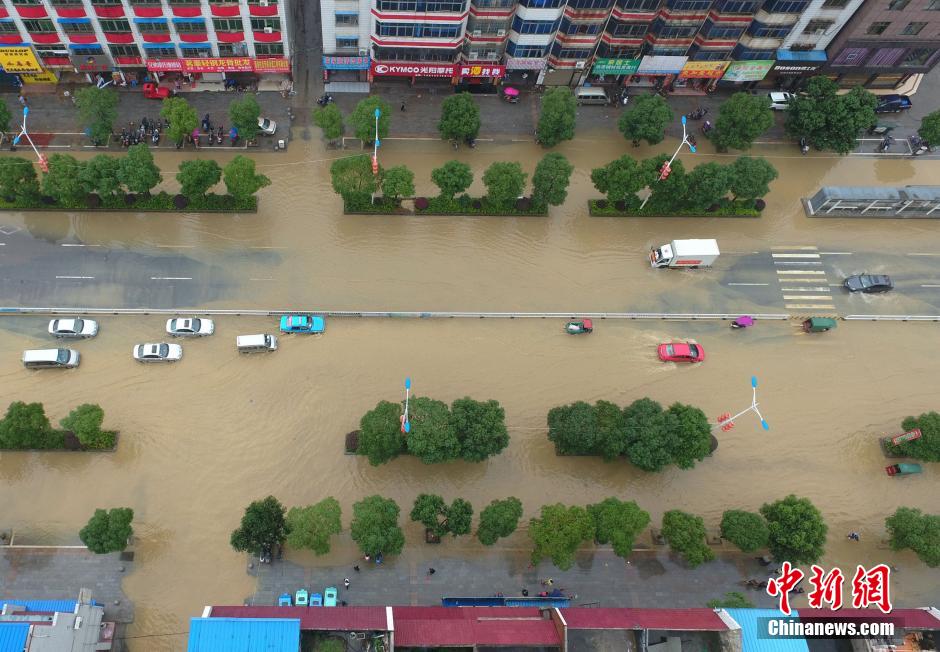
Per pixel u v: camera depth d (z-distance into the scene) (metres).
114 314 69.25
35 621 48.47
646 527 64.75
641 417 62.00
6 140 76.88
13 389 64.88
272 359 68.81
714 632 49.91
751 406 66.75
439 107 86.31
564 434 61.78
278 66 81.56
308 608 50.12
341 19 76.19
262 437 65.25
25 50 76.12
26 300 69.06
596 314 74.38
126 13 72.88
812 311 77.12
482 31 78.62
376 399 67.88
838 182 86.50
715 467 68.06
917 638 54.34
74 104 80.75
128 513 56.59
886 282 77.44
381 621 48.16
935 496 68.38
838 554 65.44
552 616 52.62
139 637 56.75
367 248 75.88
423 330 72.00
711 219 81.56
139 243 73.25
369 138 74.94
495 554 62.19
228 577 59.31
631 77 89.12
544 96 81.81
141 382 66.44
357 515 56.28
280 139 81.06
